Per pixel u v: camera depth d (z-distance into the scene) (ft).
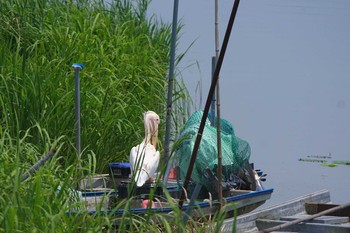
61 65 137.90
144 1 169.17
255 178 117.08
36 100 124.57
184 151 109.29
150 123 110.22
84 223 82.89
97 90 133.69
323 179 154.20
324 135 188.03
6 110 123.13
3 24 146.82
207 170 107.86
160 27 167.53
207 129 111.24
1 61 133.69
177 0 118.32
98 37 153.89
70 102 127.13
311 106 212.64
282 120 198.90
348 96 225.97
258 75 240.12
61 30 149.89
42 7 154.20
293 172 159.22
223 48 88.99
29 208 79.25
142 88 141.38
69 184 93.91
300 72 250.98
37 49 145.89
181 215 86.63
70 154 122.31
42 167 91.09
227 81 230.89
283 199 139.33
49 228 79.41
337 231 92.48
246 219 97.96
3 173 87.86
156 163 105.19
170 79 119.44
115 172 110.93
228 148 112.37
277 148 177.88
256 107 207.21
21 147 100.94
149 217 84.38
